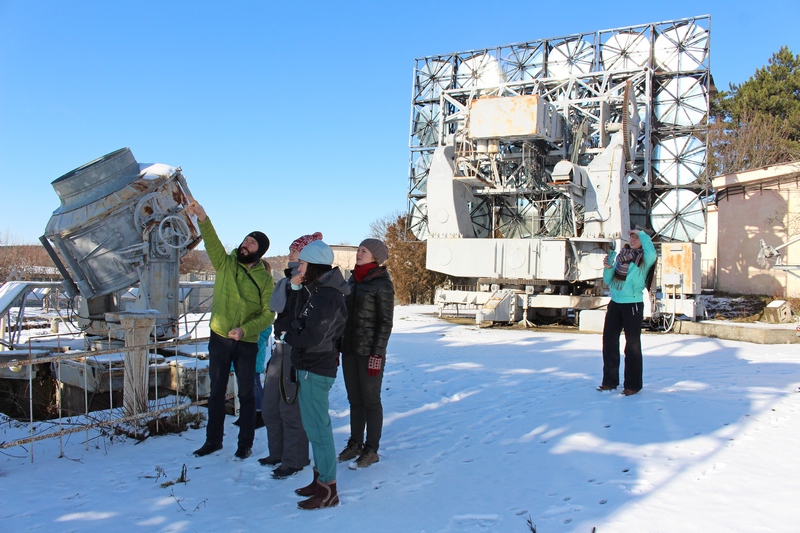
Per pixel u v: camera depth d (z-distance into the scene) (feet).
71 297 30.19
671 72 63.72
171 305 29.37
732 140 113.50
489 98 53.83
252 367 18.39
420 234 75.77
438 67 75.46
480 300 59.57
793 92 121.90
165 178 28.84
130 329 19.90
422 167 75.92
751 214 77.46
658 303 53.16
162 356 26.68
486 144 55.88
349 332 17.29
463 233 60.95
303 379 14.42
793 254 73.77
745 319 65.87
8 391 29.53
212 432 18.33
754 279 76.95
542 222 65.46
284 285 17.08
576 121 59.72
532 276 55.98
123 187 28.07
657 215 64.13
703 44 62.80
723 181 78.69
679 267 53.42
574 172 51.49
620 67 66.23
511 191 59.88
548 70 69.97
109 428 19.86
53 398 29.30
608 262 25.73
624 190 54.80
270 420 17.15
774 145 108.37
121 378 26.05
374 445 17.16
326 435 14.12
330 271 14.90
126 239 28.53
